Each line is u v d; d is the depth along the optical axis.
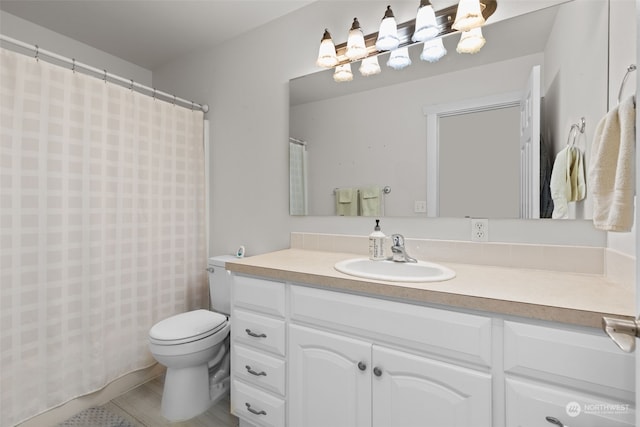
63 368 1.56
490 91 1.38
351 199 1.73
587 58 1.18
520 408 0.84
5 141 1.38
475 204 1.42
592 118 1.17
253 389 1.39
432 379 0.96
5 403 1.38
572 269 1.22
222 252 2.29
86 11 1.92
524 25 1.32
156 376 2.04
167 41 2.28
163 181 2.06
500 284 1.03
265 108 2.06
